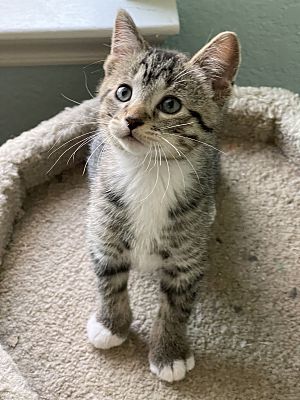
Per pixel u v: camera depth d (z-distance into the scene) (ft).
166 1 1.16
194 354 0.96
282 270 1.06
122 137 0.81
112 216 0.89
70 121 1.12
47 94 1.25
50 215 1.11
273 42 1.26
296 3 1.21
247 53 1.28
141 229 0.88
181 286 0.92
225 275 1.05
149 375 0.93
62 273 1.03
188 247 0.89
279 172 1.19
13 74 1.20
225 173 1.18
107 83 0.87
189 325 0.99
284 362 0.95
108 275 0.94
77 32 1.12
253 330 0.99
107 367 0.94
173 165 0.84
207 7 1.22
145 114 0.80
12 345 0.95
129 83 0.84
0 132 1.31
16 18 1.12
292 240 1.10
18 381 0.85
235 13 1.22
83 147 1.15
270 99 1.19
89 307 1.00
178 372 0.92
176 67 0.83
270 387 0.93
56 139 1.11
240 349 0.97
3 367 0.86
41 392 0.90
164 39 1.19
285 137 1.18
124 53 0.87
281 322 1.00
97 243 0.92
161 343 0.93
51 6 1.14
